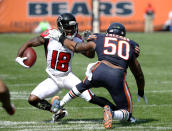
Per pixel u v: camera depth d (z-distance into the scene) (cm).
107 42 1791
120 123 1891
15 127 1803
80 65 4012
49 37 1897
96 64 1780
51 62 1911
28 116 2086
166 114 2138
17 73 3631
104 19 8231
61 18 1888
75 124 1873
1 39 6594
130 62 1795
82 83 1808
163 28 8525
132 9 8306
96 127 1786
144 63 4497
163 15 8488
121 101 1764
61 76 1914
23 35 7300
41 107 1908
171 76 3650
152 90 2948
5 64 4169
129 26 8325
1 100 1444
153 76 3641
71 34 1911
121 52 1764
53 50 1894
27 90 2850
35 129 1753
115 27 1844
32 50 1870
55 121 1947
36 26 8012
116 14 8262
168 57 5025
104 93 2838
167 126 1816
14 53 5031
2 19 7906
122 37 1823
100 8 8200
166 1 8444
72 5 8062
